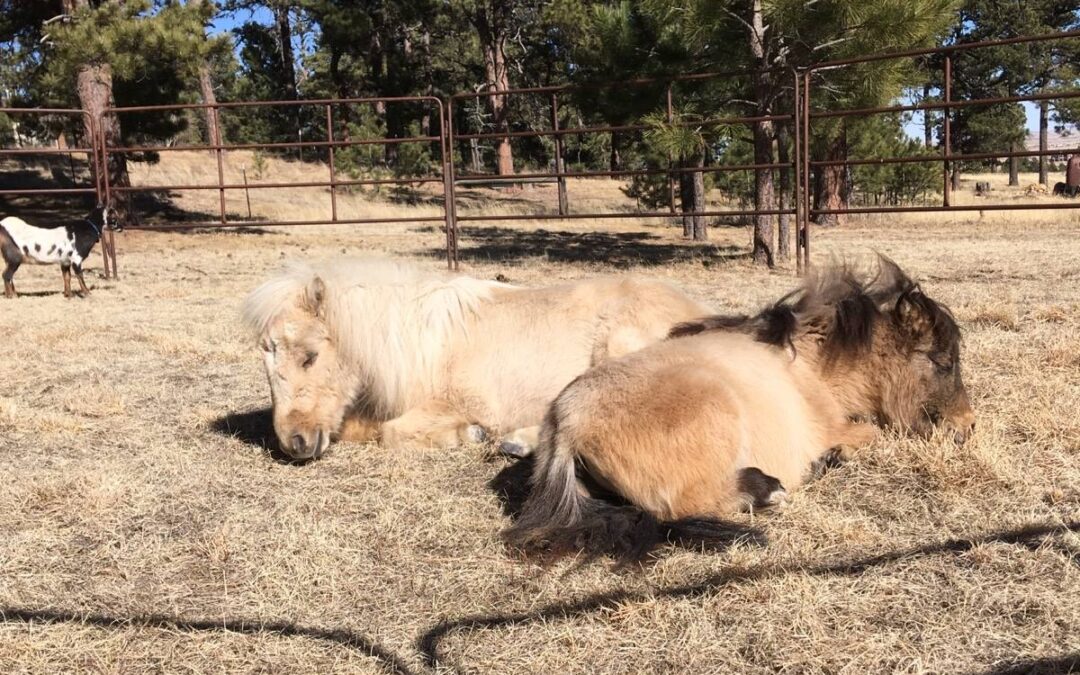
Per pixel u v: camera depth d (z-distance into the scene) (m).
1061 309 6.65
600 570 2.76
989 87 39.19
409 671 2.28
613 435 2.93
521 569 2.81
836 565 2.70
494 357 4.15
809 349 3.74
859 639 2.28
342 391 3.97
